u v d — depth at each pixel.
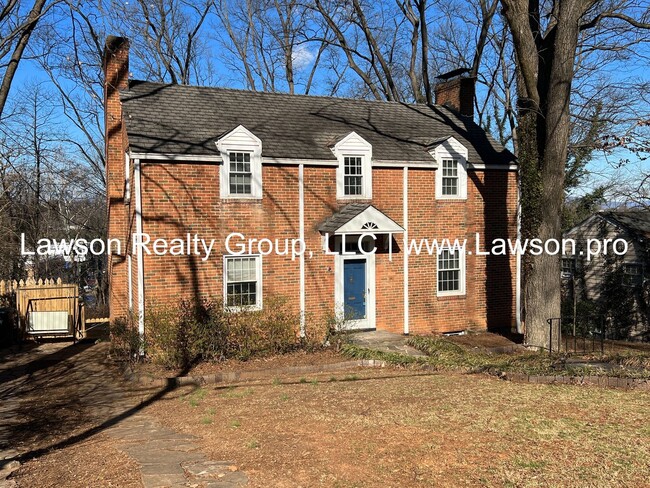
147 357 15.27
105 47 17.69
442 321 19.28
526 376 11.37
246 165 16.47
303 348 16.19
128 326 15.94
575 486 5.70
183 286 15.66
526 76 16.44
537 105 16.39
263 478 6.32
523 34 16.25
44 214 33.44
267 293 16.72
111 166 17.73
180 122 16.80
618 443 6.91
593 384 10.67
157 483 6.25
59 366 16.39
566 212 34.41
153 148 15.22
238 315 15.58
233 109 18.44
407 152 18.89
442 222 19.20
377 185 18.23
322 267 17.48
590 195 32.47
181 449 7.79
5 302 21.33
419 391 10.50
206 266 15.92
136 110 16.77
